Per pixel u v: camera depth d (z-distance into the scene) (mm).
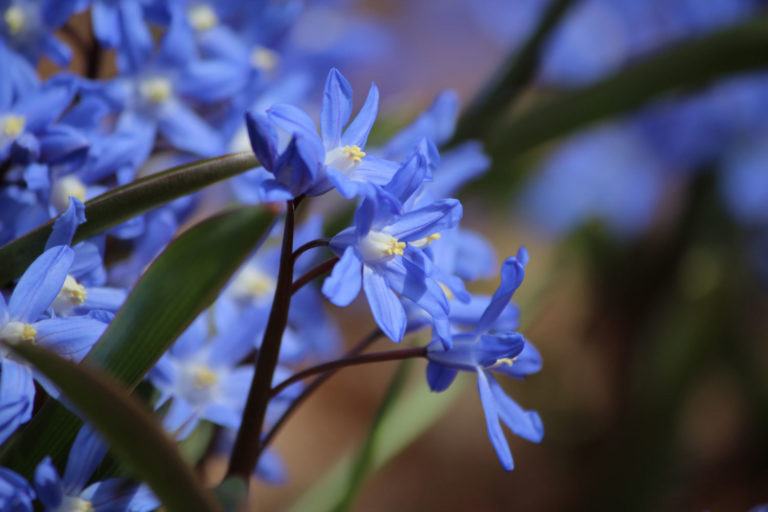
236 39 437
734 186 797
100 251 385
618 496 789
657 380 781
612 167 841
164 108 413
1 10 401
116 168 396
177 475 346
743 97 780
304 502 503
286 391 413
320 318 436
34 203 386
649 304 841
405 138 405
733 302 830
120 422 340
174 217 405
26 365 363
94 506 368
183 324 374
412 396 483
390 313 360
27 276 364
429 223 369
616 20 789
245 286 431
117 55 410
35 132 386
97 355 369
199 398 399
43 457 368
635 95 548
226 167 375
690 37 553
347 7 565
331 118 365
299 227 453
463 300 370
